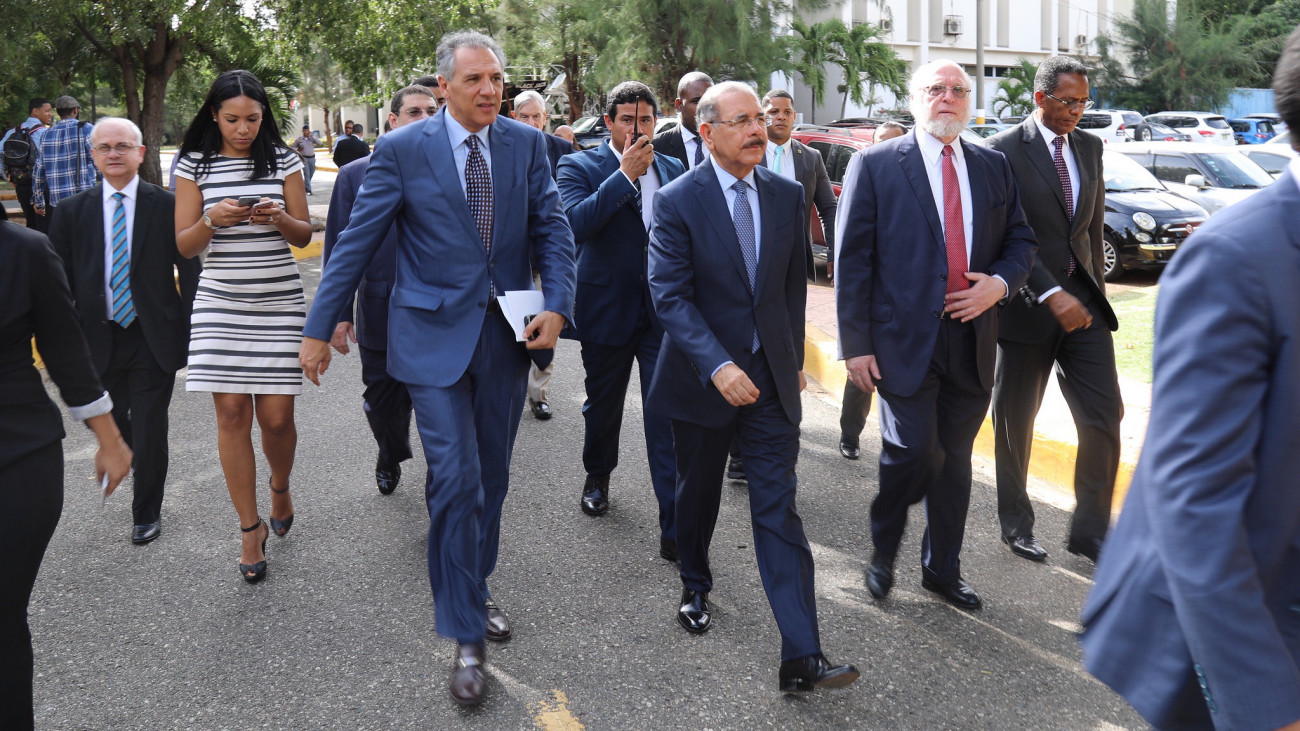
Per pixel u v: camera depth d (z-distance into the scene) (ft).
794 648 10.28
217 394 13.42
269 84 73.10
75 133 35.24
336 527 15.75
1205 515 4.93
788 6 78.28
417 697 10.71
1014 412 14.33
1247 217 5.02
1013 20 167.53
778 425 11.13
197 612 12.85
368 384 16.53
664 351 11.66
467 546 10.86
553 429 21.09
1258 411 4.96
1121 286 37.01
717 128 10.94
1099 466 13.96
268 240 13.56
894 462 12.38
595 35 77.97
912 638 11.94
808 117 139.95
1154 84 143.33
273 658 11.64
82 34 65.05
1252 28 146.10
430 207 11.14
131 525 15.96
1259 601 4.91
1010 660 11.41
